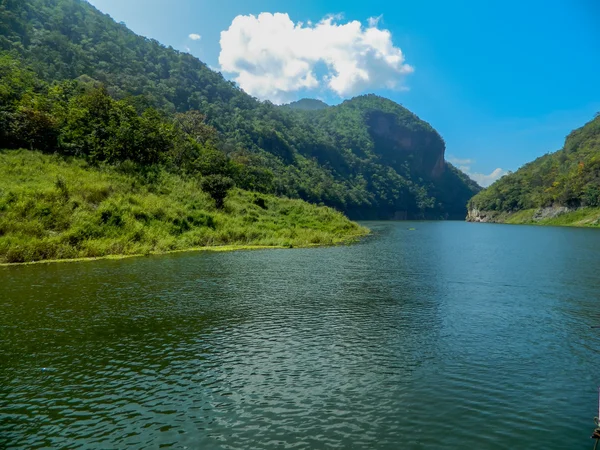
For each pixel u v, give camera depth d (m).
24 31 125.00
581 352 12.11
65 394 9.41
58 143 48.91
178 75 188.62
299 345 12.59
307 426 8.13
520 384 9.99
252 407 8.85
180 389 9.66
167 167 55.56
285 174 155.12
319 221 63.12
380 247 43.31
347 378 10.28
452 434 7.88
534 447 7.50
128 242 33.50
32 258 28.31
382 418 8.45
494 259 33.72
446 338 13.30
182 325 14.39
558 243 51.91
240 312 16.11
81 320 14.78
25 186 36.12
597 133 173.12
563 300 18.56
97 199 38.03
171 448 7.41
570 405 9.02
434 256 35.53
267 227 49.56
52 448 7.41
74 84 75.19
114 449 7.38
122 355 11.66
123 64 155.88
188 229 41.09
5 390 9.58
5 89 53.56
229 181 51.66
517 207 160.00
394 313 16.20
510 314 16.19
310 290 20.23
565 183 134.38
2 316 15.13
